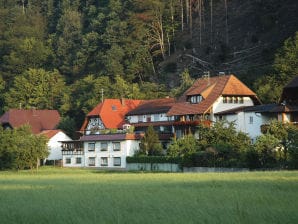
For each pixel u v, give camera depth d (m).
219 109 106.88
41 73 164.12
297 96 92.19
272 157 74.75
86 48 172.12
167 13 177.00
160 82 157.12
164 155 99.56
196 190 40.16
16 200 37.41
